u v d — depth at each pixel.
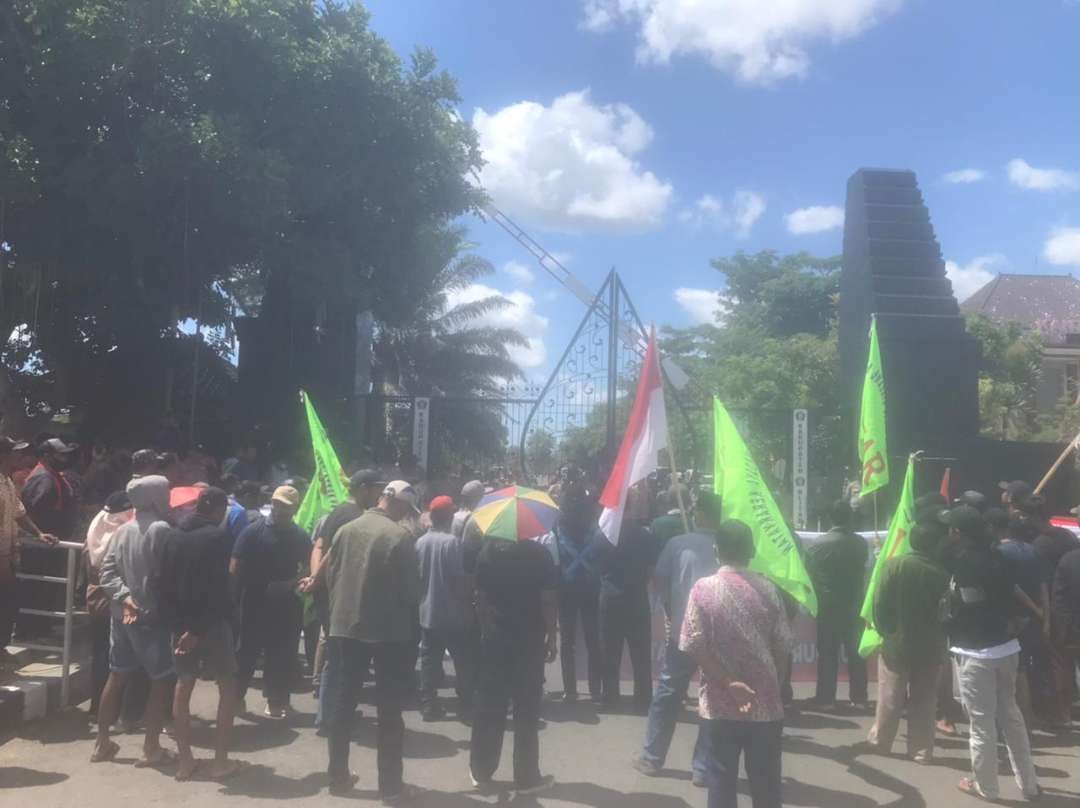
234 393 19.70
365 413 15.98
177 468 8.53
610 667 7.75
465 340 38.97
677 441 17.03
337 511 7.11
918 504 7.52
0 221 15.02
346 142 16.34
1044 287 47.34
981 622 5.85
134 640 6.11
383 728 5.60
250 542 7.36
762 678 4.36
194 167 14.39
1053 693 7.55
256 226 15.51
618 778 6.08
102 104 15.11
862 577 7.91
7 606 7.17
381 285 18.45
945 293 13.11
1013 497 8.00
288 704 7.44
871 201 13.48
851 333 13.77
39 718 7.03
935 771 6.37
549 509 5.86
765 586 4.49
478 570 5.84
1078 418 28.72
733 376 24.61
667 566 6.30
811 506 13.59
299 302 18.86
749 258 45.47
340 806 5.53
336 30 16.95
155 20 14.34
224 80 15.63
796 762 6.52
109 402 18.97
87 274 16.97
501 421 32.28
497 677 5.75
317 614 7.55
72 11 14.39
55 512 8.20
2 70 14.69
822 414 13.55
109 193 14.84
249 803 5.54
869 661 8.98
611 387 12.16
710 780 4.39
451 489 11.32
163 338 18.84
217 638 6.04
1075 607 7.50
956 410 12.63
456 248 30.00
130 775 5.98
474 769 5.78
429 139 17.11
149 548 6.09
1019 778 5.84
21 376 18.48
